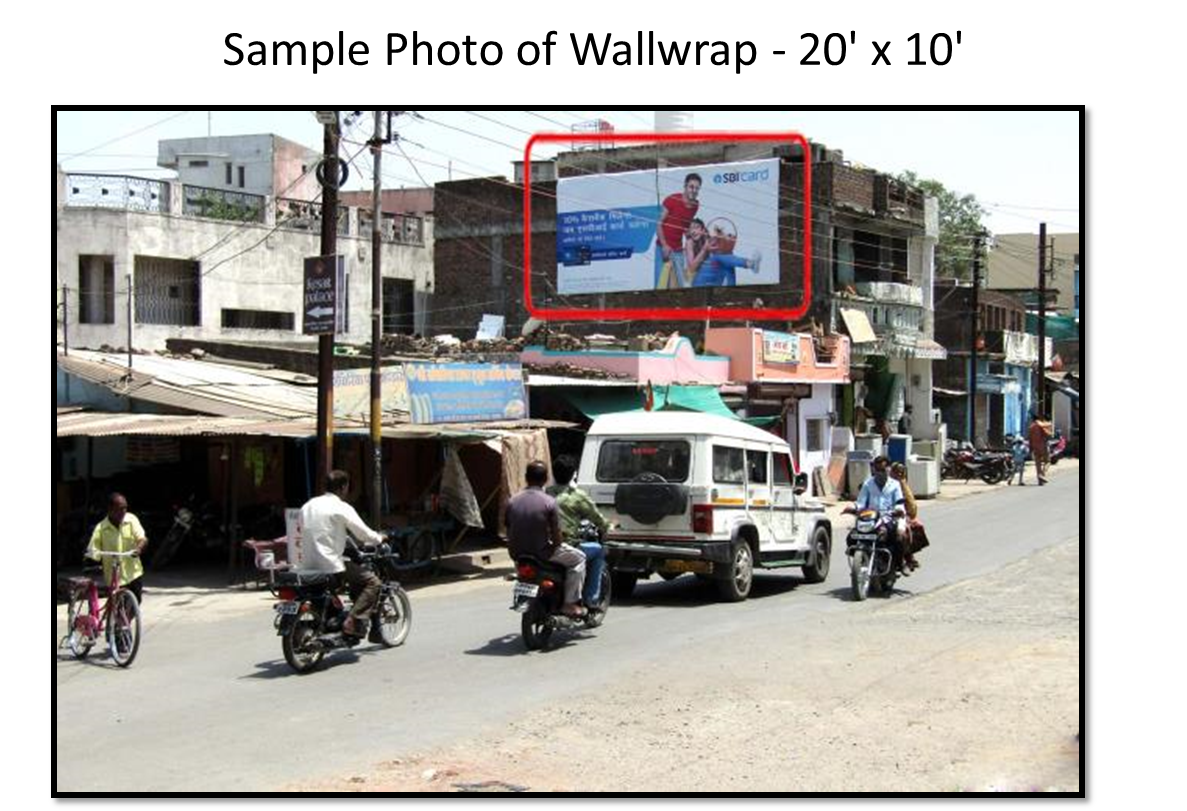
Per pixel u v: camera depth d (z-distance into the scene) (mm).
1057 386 58844
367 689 10016
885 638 11758
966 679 9742
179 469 20391
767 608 14336
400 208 52156
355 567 11266
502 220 41562
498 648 11844
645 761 7773
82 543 18453
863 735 8273
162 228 31797
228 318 34125
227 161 46500
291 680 10430
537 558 11641
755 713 8914
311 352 26406
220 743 8297
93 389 21172
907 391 44531
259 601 15867
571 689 9844
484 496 21125
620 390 26656
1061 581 15945
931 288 43875
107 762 7820
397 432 18391
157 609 15289
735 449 15406
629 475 15062
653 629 12805
